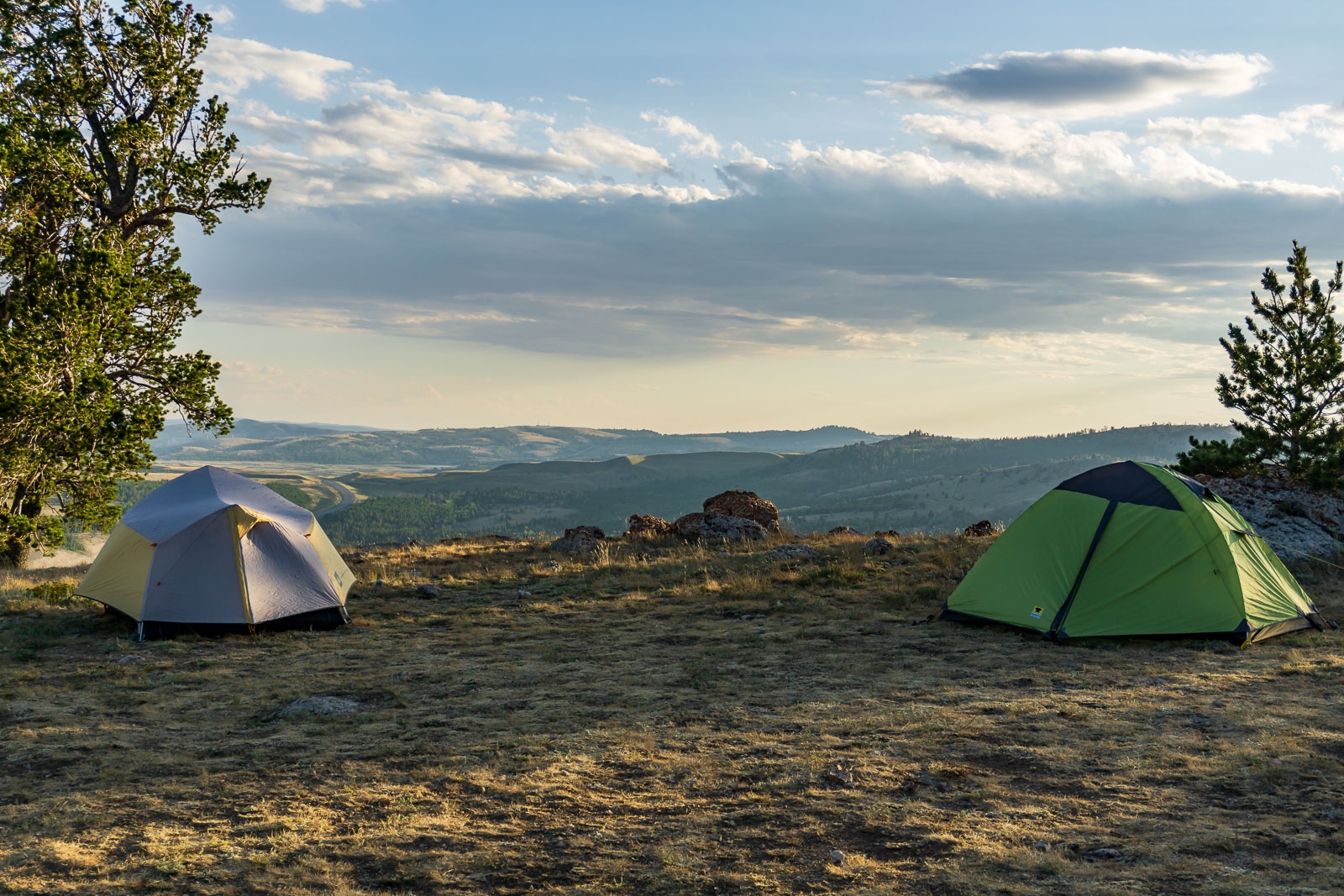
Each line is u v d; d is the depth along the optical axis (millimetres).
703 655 11297
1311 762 6762
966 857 5234
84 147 27094
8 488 25438
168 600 13055
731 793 6469
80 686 10227
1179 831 5562
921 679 9805
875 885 4891
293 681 10344
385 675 10578
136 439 26344
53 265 25203
